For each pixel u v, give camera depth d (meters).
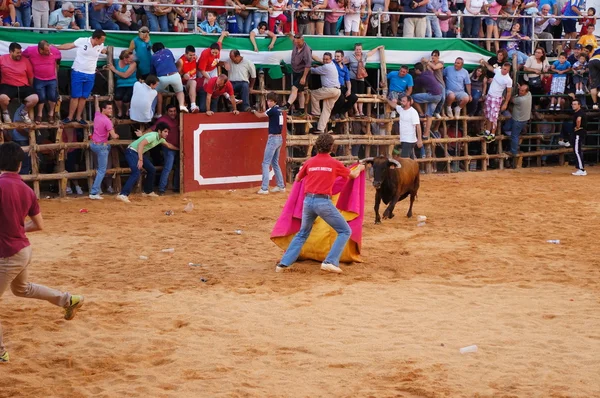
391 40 23.61
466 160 25.55
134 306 10.09
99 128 18.62
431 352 8.40
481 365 8.00
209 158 20.53
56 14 19.56
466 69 25.11
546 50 27.94
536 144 27.91
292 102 21.66
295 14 22.69
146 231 15.19
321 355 8.30
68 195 19.55
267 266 12.41
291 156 22.42
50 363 8.02
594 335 9.04
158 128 19.06
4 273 7.59
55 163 19.88
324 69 21.73
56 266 12.30
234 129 20.77
